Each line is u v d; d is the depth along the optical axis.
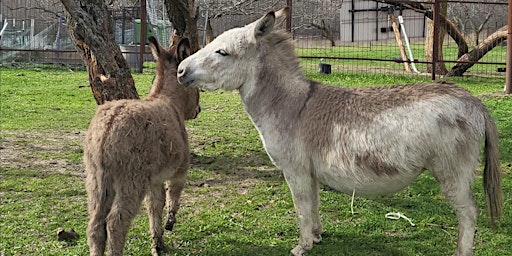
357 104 4.10
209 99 12.22
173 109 4.61
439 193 5.91
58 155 7.43
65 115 10.07
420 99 3.93
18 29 21.94
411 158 3.87
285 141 4.30
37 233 4.91
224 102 11.81
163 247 4.57
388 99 4.03
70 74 16.31
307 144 4.22
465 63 15.73
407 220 5.21
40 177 6.49
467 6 29.95
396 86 4.17
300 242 4.46
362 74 15.62
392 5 17.25
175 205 4.88
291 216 5.36
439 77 15.69
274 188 6.16
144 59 19.80
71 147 7.86
